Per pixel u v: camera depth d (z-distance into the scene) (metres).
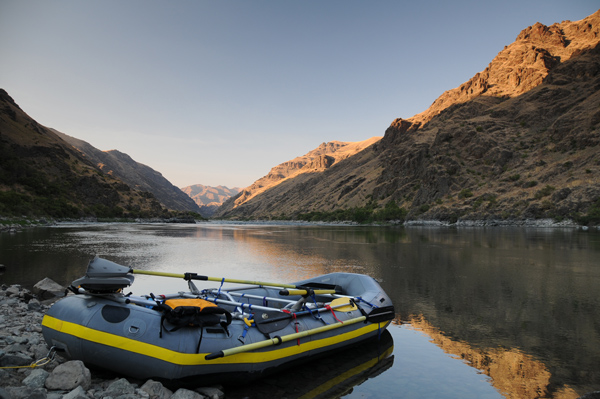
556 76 199.25
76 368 5.64
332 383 6.66
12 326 8.69
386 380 6.79
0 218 75.81
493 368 7.38
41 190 140.00
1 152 149.25
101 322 6.05
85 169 194.12
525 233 65.44
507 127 177.88
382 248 34.84
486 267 21.52
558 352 8.28
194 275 8.59
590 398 5.75
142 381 6.02
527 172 134.62
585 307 12.29
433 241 44.66
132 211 176.25
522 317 11.07
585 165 116.19
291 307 7.84
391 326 10.20
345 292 10.02
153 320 6.08
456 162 160.75
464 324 10.38
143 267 21.11
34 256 25.03
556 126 148.50
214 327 6.18
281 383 6.65
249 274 18.77
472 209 124.06
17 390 4.77
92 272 6.39
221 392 6.07
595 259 25.44
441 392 6.34
